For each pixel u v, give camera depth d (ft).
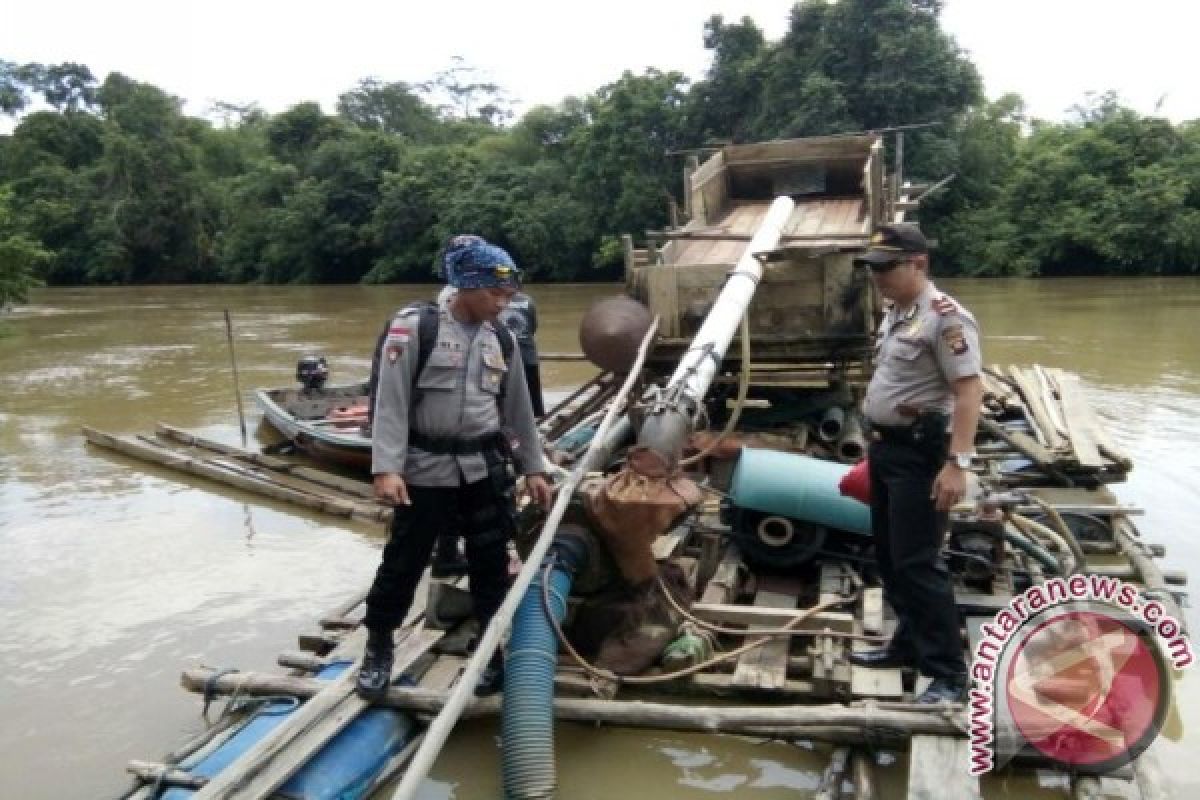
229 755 12.17
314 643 15.83
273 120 186.80
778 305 23.24
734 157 33.14
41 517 25.63
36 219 164.25
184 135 197.36
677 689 14.56
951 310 12.26
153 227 166.30
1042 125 145.07
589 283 127.85
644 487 14.60
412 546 12.66
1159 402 35.01
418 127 230.07
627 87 121.90
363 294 121.80
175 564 22.09
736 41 114.32
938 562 12.89
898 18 103.65
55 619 19.16
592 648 15.21
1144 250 106.11
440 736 10.14
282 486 27.09
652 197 118.93
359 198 153.99
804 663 14.83
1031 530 18.53
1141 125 113.50
